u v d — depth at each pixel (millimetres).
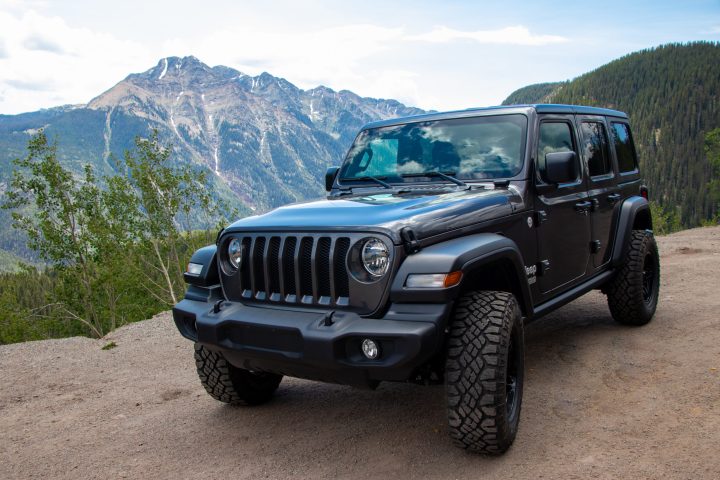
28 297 64500
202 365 4266
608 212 5383
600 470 3111
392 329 3027
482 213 3688
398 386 4727
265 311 3477
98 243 40406
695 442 3340
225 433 4082
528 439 3561
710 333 5340
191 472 3541
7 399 5418
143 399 5094
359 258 3230
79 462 3842
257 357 3455
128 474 3590
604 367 4715
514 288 3818
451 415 3238
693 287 7387
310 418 4207
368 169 4707
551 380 4531
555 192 4484
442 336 3100
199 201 46125
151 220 43781
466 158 4355
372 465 3412
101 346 7305
